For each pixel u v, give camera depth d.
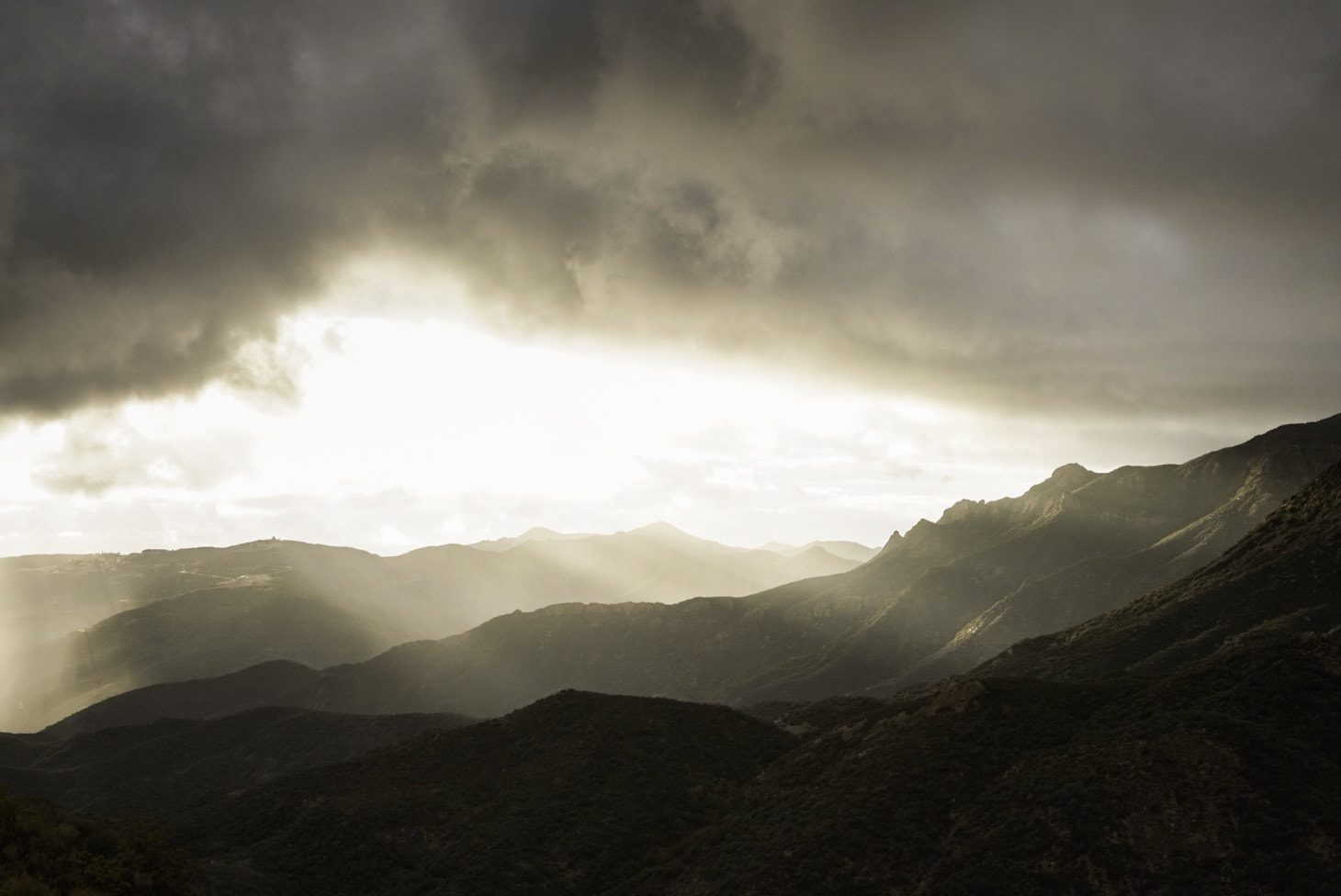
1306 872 61.34
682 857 89.75
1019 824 74.19
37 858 44.22
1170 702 85.94
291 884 91.12
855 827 79.56
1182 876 64.69
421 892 88.31
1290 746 72.75
